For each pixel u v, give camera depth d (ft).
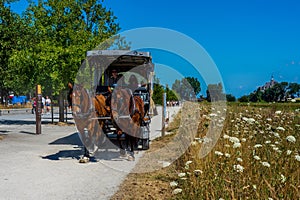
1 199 22.97
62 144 48.96
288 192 16.62
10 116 117.29
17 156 39.04
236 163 21.18
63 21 79.51
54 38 77.46
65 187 25.90
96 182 27.27
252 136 27.71
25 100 224.94
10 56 55.52
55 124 82.02
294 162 20.44
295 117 33.65
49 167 33.12
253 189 16.94
